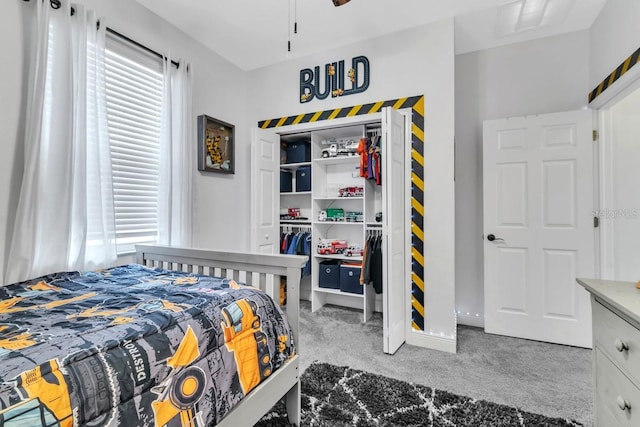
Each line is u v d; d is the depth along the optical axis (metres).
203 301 1.24
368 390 1.83
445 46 2.52
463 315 3.04
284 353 1.42
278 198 3.42
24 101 1.70
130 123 2.31
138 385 0.85
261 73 3.42
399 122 2.54
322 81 3.09
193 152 2.81
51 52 1.77
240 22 2.58
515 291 2.70
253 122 3.47
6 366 0.73
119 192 2.25
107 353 0.84
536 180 2.62
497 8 2.37
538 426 1.52
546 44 2.75
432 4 2.34
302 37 2.81
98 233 1.97
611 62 2.21
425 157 2.58
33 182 1.66
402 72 2.69
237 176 3.35
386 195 2.36
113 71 2.20
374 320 3.09
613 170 2.40
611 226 2.40
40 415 0.67
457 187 3.06
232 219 3.28
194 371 1.00
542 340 2.60
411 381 1.95
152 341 0.94
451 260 2.48
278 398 1.38
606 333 1.12
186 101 2.63
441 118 2.53
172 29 2.61
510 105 2.87
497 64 2.91
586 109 2.50
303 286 3.86
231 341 1.18
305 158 3.60
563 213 2.54
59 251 1.75
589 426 1.52
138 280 1.64
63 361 0.77
